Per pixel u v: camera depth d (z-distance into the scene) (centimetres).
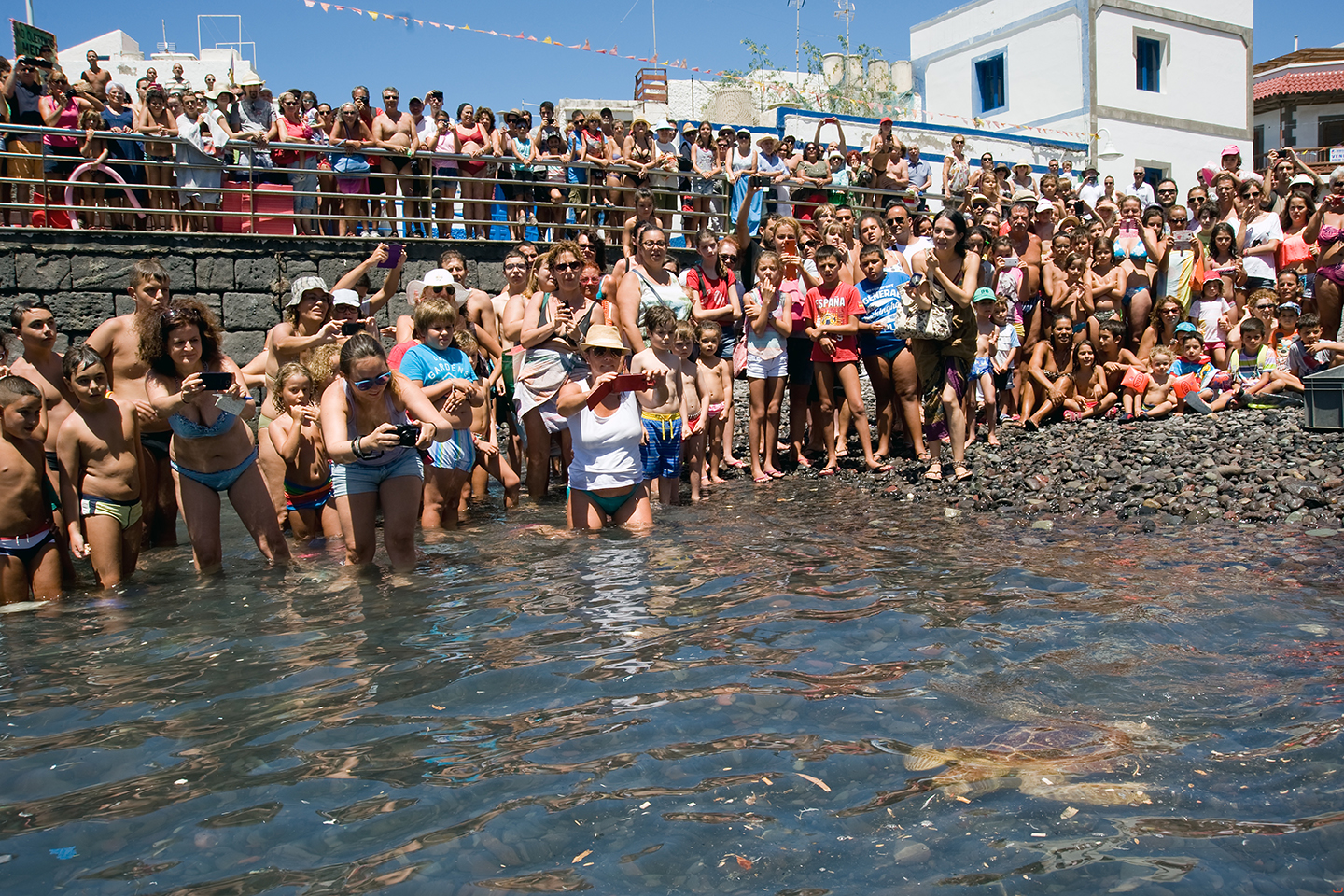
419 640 423
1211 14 2483
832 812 264
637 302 805
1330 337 1002
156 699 364
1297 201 1085
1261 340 1018
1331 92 3038
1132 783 275
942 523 671
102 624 476
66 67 2434
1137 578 499
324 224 1320
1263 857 237
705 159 1472
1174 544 582
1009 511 709
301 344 752
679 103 2706
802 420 976
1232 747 296
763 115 2369
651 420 749
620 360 651
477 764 298
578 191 1420
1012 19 2458
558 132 1384
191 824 268
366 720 336
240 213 1188
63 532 607
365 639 428
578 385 650
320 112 1298
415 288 813
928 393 819
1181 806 262
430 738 319
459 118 1348
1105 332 1009
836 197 1523
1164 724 314
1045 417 1029
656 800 273
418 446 543
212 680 382
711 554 577
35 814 277
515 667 382
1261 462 752
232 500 605
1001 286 1001
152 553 671
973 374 920
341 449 542
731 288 947
